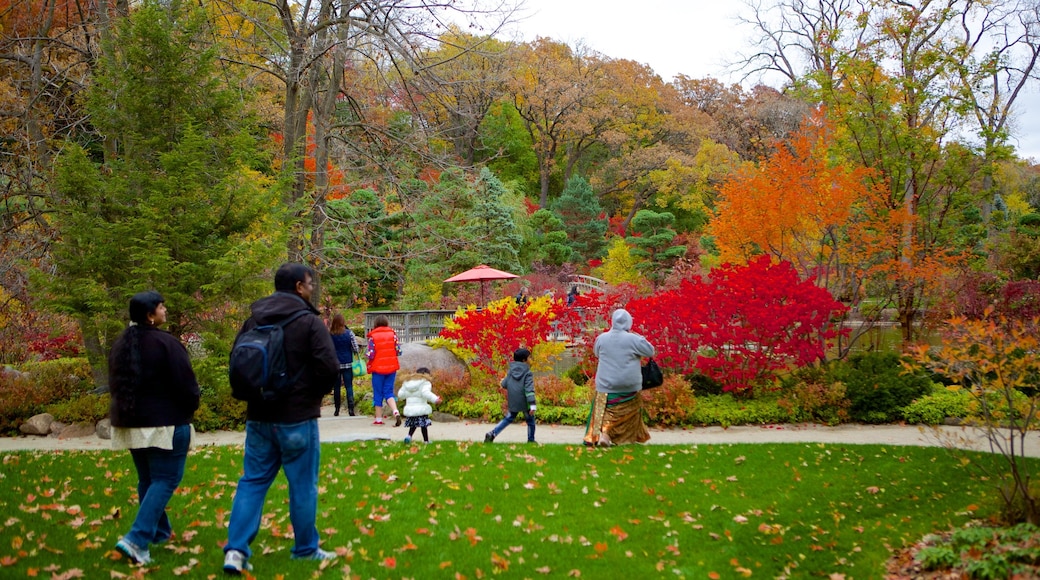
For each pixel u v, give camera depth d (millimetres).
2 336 15656
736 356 12125
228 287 10773
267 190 12117
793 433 10375
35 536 5027
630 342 8859
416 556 4984
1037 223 27438
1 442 10062
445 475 7363
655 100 55906
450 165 17328
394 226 24016
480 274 23609
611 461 7969
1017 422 8133
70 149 10688
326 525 5625
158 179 10438
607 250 44156
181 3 11969
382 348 11352
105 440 10188
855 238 13234
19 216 14031
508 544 5320
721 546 5406
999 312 13523
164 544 5008
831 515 6129
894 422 11141
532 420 9344
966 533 5117
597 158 59188
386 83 17078
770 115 47875
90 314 10672
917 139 13633
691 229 52375
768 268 11914
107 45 11414
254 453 4523
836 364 12281
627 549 5289
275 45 16188
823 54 15555
